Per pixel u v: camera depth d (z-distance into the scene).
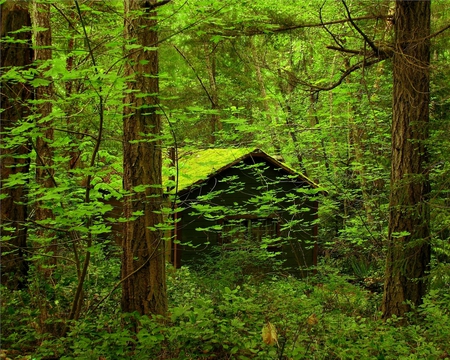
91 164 5.65
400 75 7.94
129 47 5.52
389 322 6.85
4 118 7.73
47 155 8.06
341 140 17.52
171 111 6.37
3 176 7.82
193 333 5.21
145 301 6.73
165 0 6.11
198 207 7.19
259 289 8.02
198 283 8.91
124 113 6.72
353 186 16.83
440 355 5.52
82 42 9.66
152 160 6.76
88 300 7.26
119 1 8.11
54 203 5.68
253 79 23.64
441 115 8.73
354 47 12.41
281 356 4.93
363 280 13.10
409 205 7.64
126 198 6.77
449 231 8.55
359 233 12.92
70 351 5.60
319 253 17.30
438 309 6.52
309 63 20.94
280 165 14.48
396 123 8.09
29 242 9.39
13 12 8.30
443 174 7.14
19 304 7.04
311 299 7.38
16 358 5.49
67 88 9.10
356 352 5.33
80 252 8.47
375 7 8.84
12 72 5.54
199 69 20.62
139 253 6.74
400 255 7.82
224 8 6.24
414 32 7.80
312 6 11.86
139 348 5.13
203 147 7.95
